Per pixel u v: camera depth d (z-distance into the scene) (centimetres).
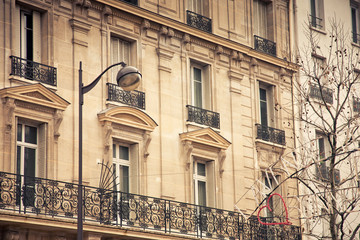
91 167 4300
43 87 4075
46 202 3944
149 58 4766
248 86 5441
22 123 4069
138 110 4541
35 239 3928
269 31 5756
